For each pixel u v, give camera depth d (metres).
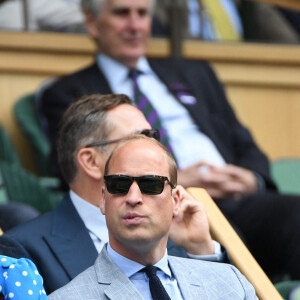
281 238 14.80
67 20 20.00
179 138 16.59
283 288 11.56
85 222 11.06
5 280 8.49
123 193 8.51
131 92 16.70
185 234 10.85
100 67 16.86
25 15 19.75
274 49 21.42
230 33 21.17
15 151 17.73
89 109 11.33
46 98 16.59
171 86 17.03
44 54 19.80
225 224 11.34
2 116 19.33
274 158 21.44
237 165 16.88
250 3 21.25
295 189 18.19
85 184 11.18
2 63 19.52
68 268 10.42
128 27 16.70
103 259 8.83
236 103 21.28
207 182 15.51
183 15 20.50
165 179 8.57
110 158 8.75
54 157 15.88
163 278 8.88
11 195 15.59
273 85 21.48
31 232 10.70
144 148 8.69
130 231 8.45
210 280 9.16
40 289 8.53
